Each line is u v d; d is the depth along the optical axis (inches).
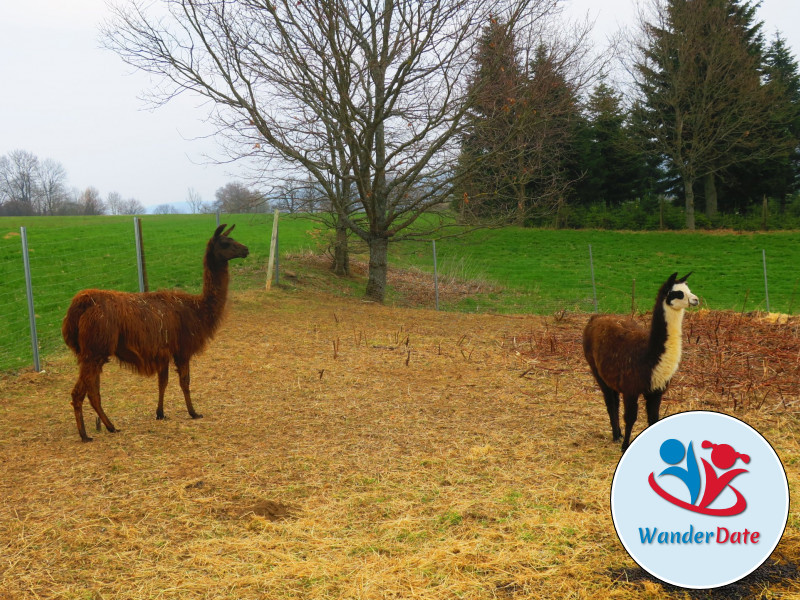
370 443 247.9
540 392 324.8
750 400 294.0
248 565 153.6
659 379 216.2
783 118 1535.4
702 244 1357.0
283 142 582.9
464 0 526.0
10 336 442.9
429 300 810.2
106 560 156.3
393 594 141.0
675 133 1499.8
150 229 1055.0
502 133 618.8
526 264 1179.3
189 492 198.7
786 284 984.3
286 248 959.0
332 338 462.3
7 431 261.0
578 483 205.9
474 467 221.6
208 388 332.2
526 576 147.7
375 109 565.9
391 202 679.1
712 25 1369.3
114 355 254.4
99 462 224.4
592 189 1656.0
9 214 2637.8
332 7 516.1
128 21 588.4
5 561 155.6
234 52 547.2
